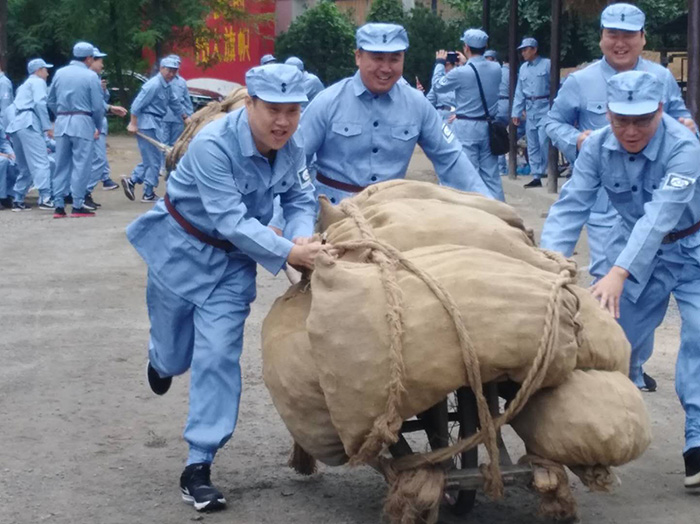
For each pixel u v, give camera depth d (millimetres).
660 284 5758
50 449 6133
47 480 5656
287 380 4680
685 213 5617
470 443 4406
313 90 12016
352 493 5484
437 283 4301
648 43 27344
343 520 5117
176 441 6293
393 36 6363
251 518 5152
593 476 4453
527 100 19078
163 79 17812
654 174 5629
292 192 5383
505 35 28000
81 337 8695
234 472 5789
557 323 4273
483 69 14133
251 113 5066
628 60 7691
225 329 5258
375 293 4324
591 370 4551
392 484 4543
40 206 17328
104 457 6016
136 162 25938
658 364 7895
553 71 17453
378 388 4258
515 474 4492
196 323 5297
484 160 14391
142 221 5383
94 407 6918
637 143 5543
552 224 5848
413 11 32938
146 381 7504
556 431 4371
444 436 4660
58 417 6711
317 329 4348
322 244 4859
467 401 4621
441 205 4949
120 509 5266
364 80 6449
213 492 5223
